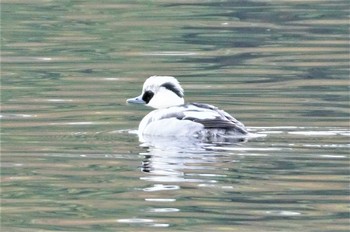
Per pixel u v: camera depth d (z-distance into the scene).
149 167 15.68
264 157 16.00
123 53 26.78
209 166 15.61
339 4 33.75
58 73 24.12
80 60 25.84
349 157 15.88
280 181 14.80
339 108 19.72
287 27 29.94
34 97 21.39
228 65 24.81
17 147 17.03
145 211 13.72
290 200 13.99
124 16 32.66
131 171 15.51
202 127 17.34
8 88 22.39
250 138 17.19
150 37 29.08
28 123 18.89
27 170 15.69
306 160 15.77
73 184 14.95
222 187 14.61
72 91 22.03
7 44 28.19
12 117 19.44
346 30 29.20
